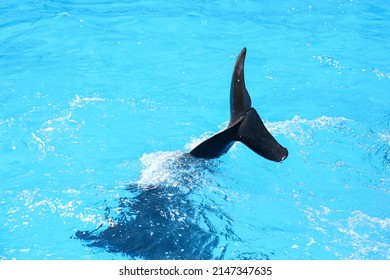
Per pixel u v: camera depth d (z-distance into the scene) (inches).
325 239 247.6
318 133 319.6
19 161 297.1
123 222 242.5
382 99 353.4
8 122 325.4
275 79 371.9
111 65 384.8
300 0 486.9
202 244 234.4
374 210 264.8
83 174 286.4
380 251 241.9
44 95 350.3
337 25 442.9
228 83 366.6
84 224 250.4
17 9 465.1
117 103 344.8
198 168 269.3
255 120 253.6
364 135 318.3
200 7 470.6
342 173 288.8
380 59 396.5
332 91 361.1
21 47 406.0
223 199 259.0
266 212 259.4
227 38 420.8
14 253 239.8
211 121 331.3
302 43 414.6
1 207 264.7
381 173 289.4
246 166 288.0
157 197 252.8
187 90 359.9
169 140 313.7
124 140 313.6
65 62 387.5
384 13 464.8
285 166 292.4
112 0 485.4
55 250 239.9
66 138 314.2
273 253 238.5
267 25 441.1
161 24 439.2
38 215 259.4
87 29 430.6
